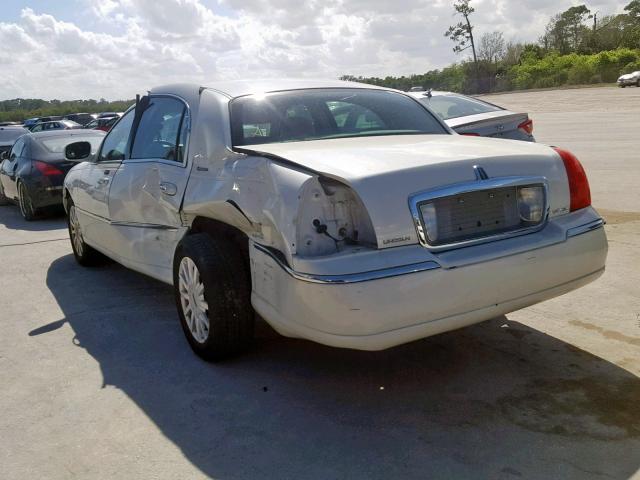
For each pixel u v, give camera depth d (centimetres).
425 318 296
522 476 267
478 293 306
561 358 377
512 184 321
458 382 355
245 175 341
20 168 1000
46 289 588
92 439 317
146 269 479
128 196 484
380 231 291
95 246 590
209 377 379
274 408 338
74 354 428
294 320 309
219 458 294
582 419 309
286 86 437
